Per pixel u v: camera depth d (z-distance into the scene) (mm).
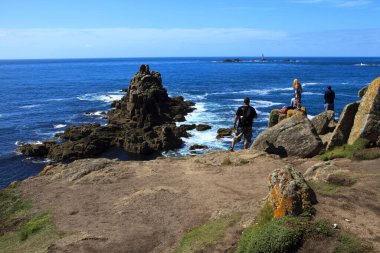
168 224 9594
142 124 43031
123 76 137875
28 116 52750
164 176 13258
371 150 12469
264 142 15570
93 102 65938
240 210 9453
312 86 84750
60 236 9406
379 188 9203
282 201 7898
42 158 34125
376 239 6996
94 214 10539
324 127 17094
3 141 39312
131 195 11555
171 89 84188
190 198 11000
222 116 48188
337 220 7605
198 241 8328
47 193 12398
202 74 137750
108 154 34875
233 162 14133
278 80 105312
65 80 117750
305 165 13117
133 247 8672
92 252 8523
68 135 39469
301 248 6961
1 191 12852
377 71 139500
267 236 7234
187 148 34938
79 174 13812
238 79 111062
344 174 10266
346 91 72938
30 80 117438
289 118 15805
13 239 10000
